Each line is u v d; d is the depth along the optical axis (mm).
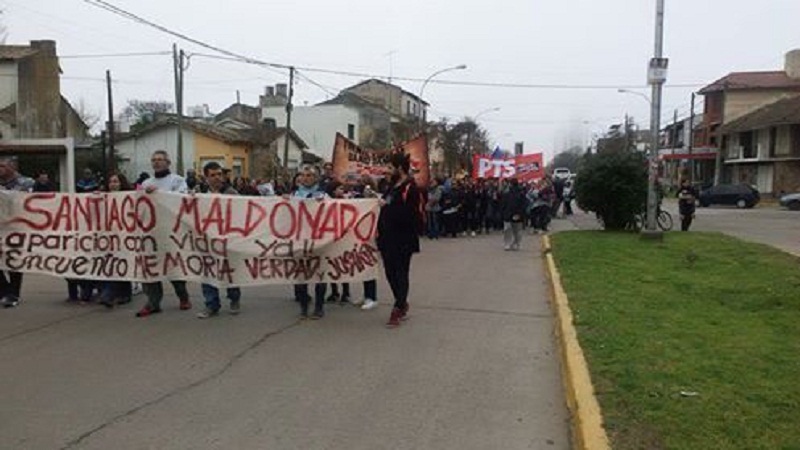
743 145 60719
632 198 22578
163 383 6398
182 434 5215
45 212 9734
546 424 5512
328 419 5551
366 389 6297
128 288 10211
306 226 9250
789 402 5344
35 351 7449
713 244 17516
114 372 6719
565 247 17375
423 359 7301
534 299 10953
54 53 42938
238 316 9258
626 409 5250
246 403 5891
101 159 39250
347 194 13023
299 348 7648
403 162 8758
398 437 5211
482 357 7418
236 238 9203
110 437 5145
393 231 8711
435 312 9758
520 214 19016
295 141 57562
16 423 5406
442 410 5789
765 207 47750
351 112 70188
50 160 31109
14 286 9898
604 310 8859
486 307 10211
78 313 9406
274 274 9258
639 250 16266
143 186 9414
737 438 4680
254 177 48656
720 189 48312
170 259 9320
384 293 11344
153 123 47562
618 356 6664
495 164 29484
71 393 6105
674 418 5039
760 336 7438
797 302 9250
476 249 19281
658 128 19281
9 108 41062
